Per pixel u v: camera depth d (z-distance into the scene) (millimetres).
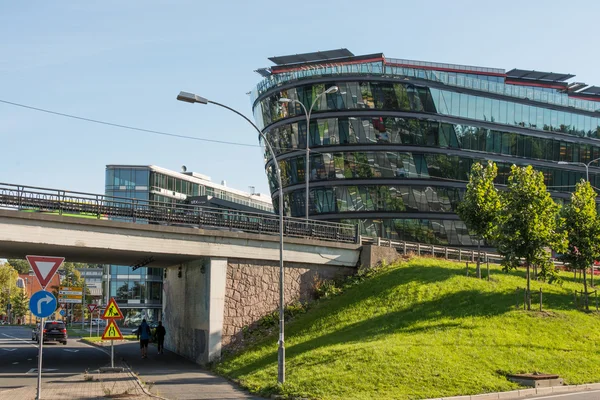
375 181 77188
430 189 78750
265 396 18328
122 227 27000
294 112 79062
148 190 92188
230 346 29516
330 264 34656
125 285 93562
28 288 135250
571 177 88188
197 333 30938
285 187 81625
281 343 19359
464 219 34062
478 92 81438
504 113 83188
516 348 22719
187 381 22609
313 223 35188
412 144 77938
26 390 19438
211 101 22859
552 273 29188
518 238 28750
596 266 43281
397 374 19031
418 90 78000
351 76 76625
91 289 121438
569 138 88000
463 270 34719
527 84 101750
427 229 78375
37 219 24641
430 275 32781
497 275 34625
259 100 84375
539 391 18672
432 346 22203
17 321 113625
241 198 121688
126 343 46875
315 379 18906
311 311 31391
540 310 27859
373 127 77188
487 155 81688
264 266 31828
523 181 29297
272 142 82938
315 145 78250
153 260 33125
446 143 79375
